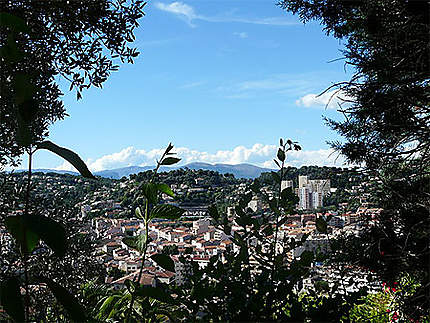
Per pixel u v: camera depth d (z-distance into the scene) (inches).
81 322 38.2
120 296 60.4
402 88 131.3
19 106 38.7
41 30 113.6
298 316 58.5
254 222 74.3
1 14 39.9
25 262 37.1
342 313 59.3
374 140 145.8
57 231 35.4
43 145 38.6
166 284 64.7
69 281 122.8
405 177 144.9
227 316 59.8
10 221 35.9
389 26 132.8
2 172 117.3
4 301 34.2
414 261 133.8
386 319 143.9
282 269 66.7
